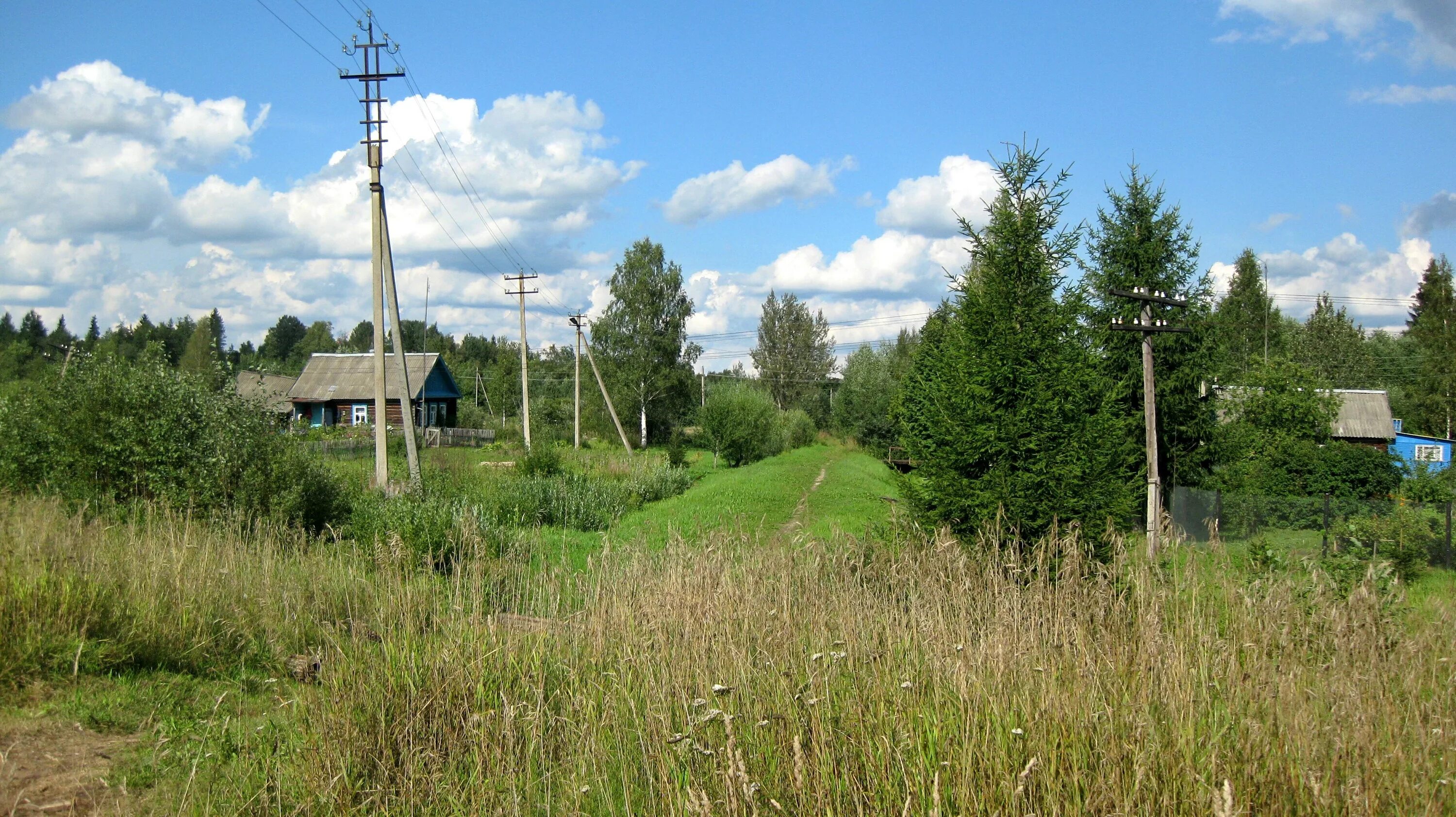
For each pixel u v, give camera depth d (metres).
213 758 5.39
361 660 6.04
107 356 15.21
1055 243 10.66
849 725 4.77
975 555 7.91
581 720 5.31
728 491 26.98
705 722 4.68
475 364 88.31
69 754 5.45
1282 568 9.19
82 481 13.71
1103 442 9.92
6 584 6.91
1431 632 6.65
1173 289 18.86
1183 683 5.00
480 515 13.53
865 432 57.09
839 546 8.18
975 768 4.32
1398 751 4.38
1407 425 51.69
